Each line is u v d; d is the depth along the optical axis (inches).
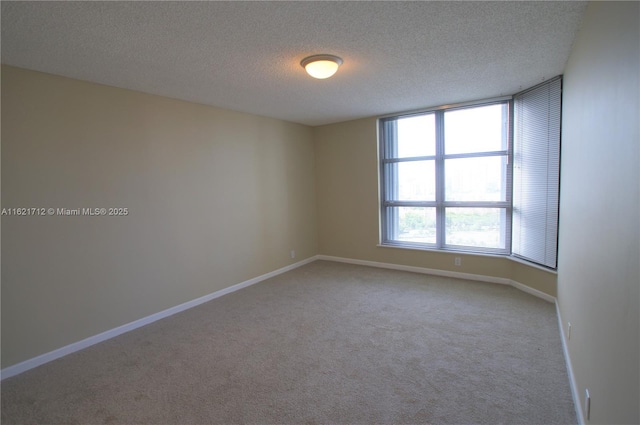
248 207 181.2
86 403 85.5
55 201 109.3
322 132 224.5
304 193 221.5
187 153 149.9
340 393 86.6
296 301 154.4
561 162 123.8
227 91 136.2
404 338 115.4
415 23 83.1
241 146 176.9
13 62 98.3
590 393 66.0
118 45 90.0
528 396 83.0
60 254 110.7
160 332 126.3
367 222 211.0
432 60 108.7
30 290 104.3
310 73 106.0
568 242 103.3
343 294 161.8
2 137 98.5
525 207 153.9
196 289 154.6
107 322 122.8
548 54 105.6
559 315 122.8
